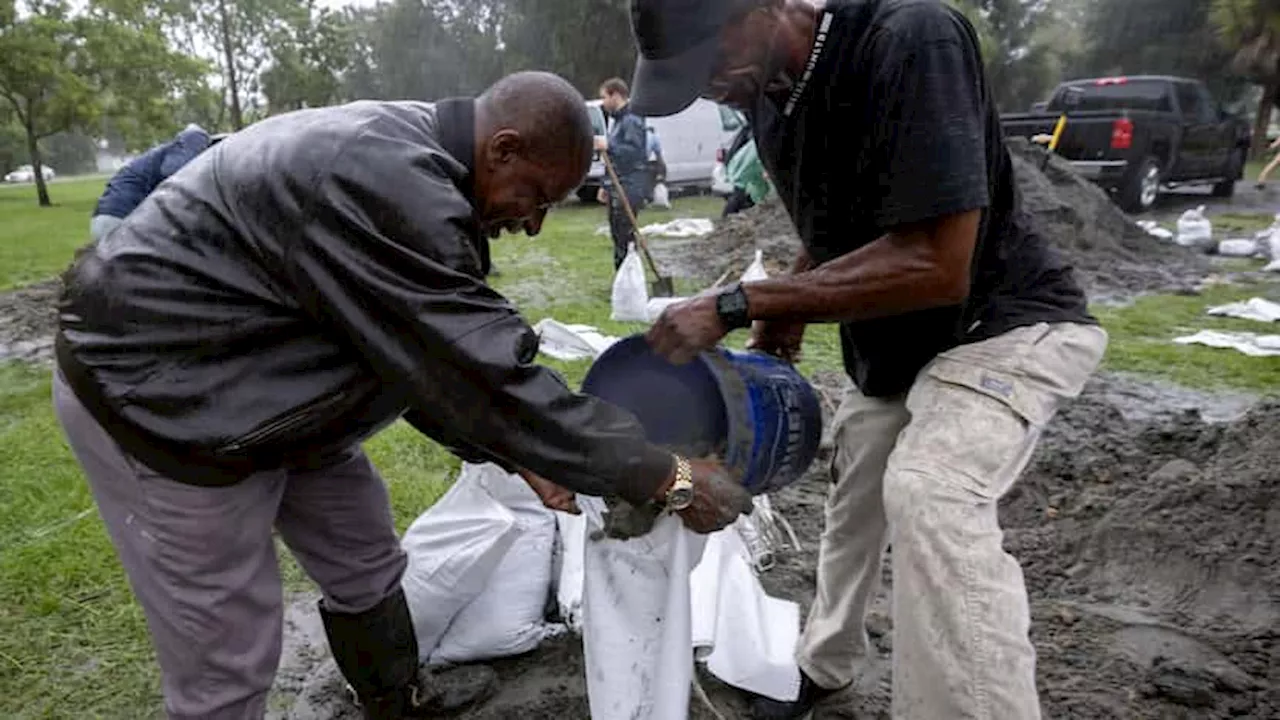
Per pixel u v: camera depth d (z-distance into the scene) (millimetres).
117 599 3115
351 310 1644
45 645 2861
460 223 1662
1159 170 14062
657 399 2072
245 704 1993
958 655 1785
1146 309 7551
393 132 1706
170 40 30703
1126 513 3279
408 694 2484
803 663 2484
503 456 1755
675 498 1824
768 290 1810
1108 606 2959
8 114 25266
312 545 2268
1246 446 3619
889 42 1720
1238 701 2443
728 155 10852
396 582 2367
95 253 1771
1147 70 33938
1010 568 1849
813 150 1909
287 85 32875
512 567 2721
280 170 1637
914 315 2020
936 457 1873
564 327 5832
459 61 38531
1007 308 1992
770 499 3826
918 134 1688
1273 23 24922
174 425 1721
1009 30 36750
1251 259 9906
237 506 1858
